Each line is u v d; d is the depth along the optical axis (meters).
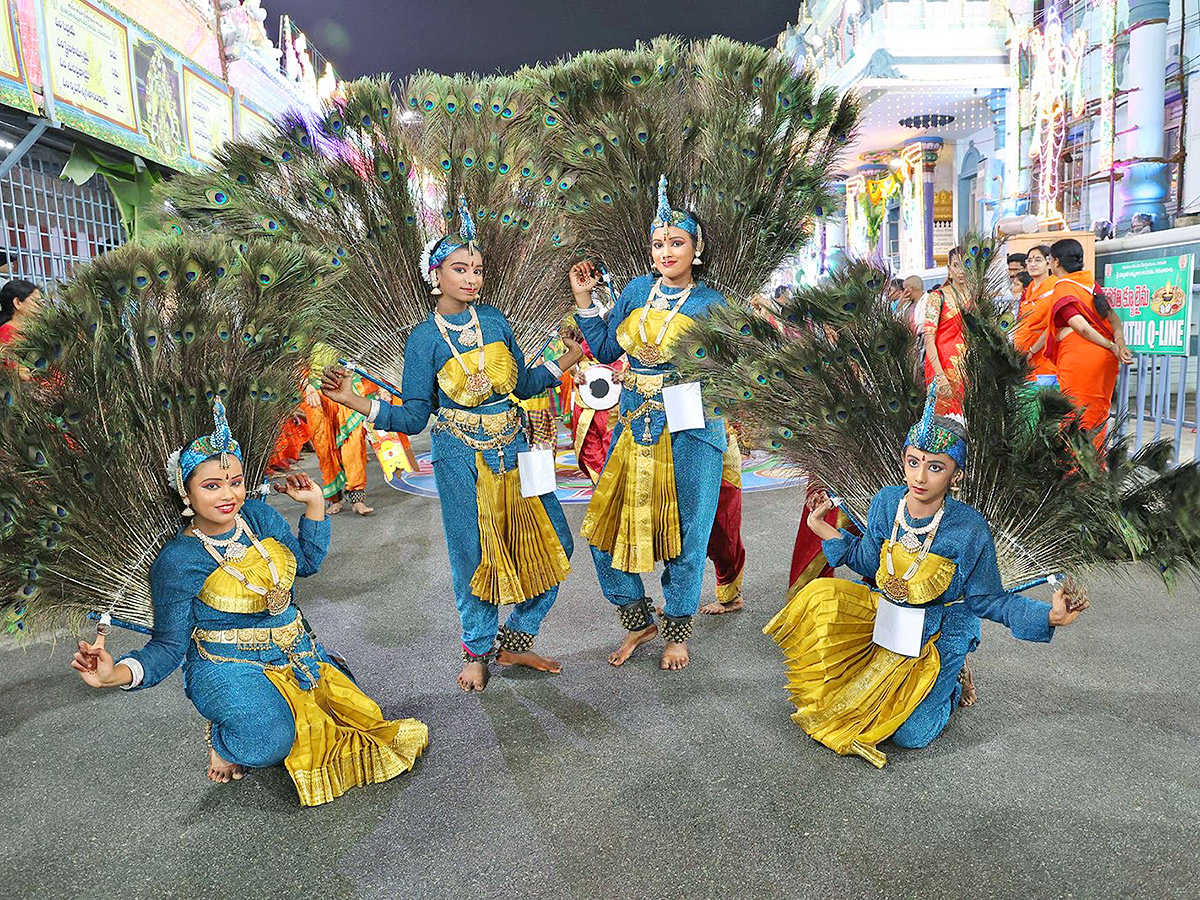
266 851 2.17
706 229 3.20
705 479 3.11
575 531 5.29
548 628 3.70
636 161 3.26
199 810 2.39
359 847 2.17
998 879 1.93
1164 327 5.17
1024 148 12.18
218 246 2.45
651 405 3.10
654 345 3.07
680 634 3.20
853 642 2.64
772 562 4.48
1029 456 2.33
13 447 2.12
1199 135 10.28
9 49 5.15
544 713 2.87
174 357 2.41
